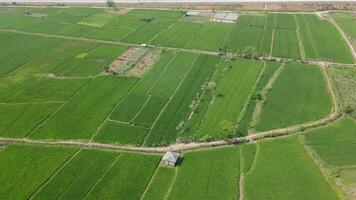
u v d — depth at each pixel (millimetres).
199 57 136375
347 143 93188
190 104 109312
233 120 102250
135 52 141000
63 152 91750
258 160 88562
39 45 148750
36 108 108625
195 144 94188
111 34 157250
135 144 94438
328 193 79312
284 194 79438
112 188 81375
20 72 128625
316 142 93812
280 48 142625
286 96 112500
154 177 84250
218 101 110625
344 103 108125
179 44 146625
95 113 106125
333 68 128125
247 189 80938
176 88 117500
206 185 81812
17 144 94875
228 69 127625
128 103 110312
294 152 90688
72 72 127938
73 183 82750
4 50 144625
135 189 81125
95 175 84750
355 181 82125
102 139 96188
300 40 149375
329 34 154250
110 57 137875
